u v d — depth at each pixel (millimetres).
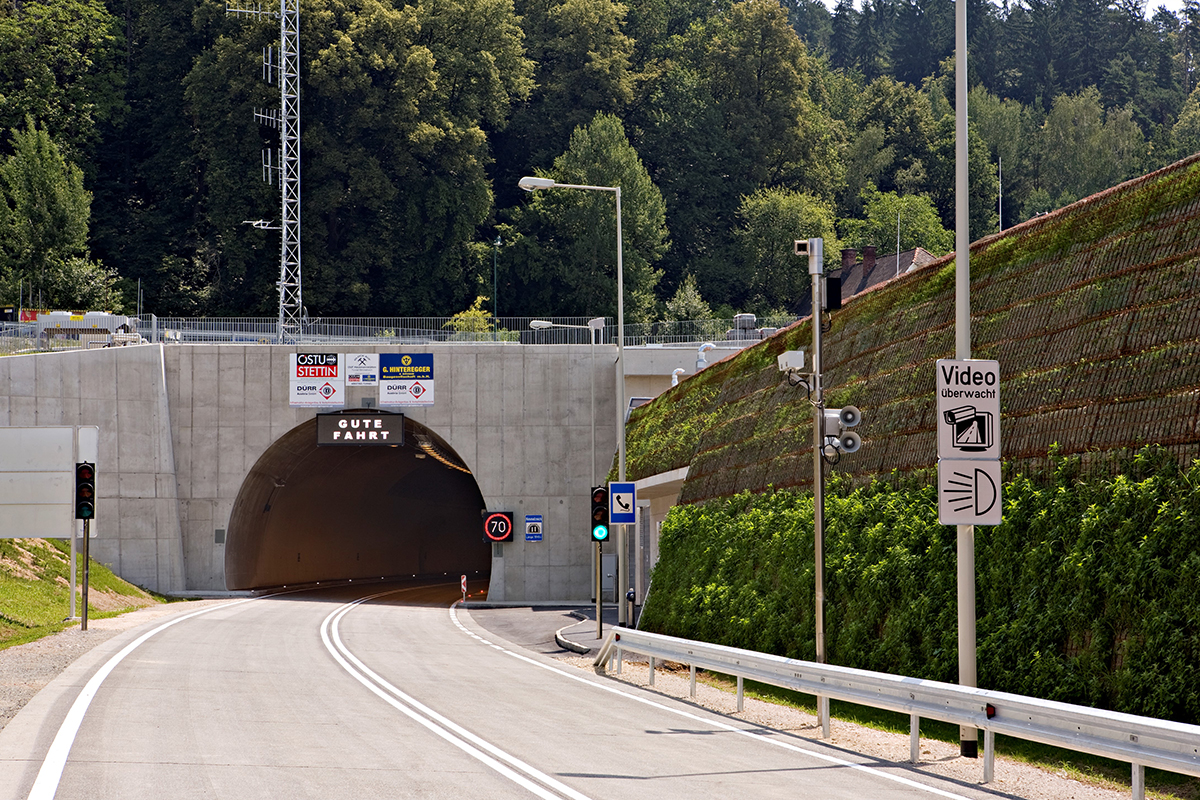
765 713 64500
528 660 96688
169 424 190875
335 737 48344
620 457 117625
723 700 70875
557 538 193625
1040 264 70125
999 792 41531
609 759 44906
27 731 46719
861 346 90375
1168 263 58750
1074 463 58438
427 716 56406
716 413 118562
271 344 195125
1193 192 59062
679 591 103625
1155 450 53375
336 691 67188
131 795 34500
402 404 193750
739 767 44344
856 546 75688
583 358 196125
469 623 144625
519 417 195000
